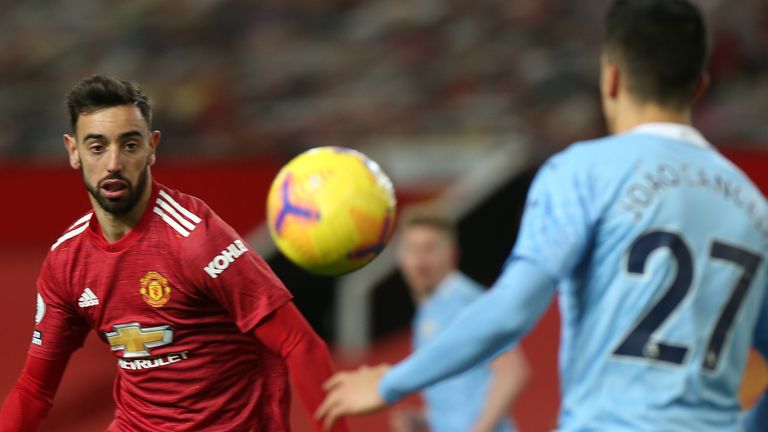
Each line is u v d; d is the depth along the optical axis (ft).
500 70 195.62
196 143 196.65
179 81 206.49
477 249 120.37
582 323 33.91
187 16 217.36
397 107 193.26
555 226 33.27
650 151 34.19
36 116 202.08
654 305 33.06
